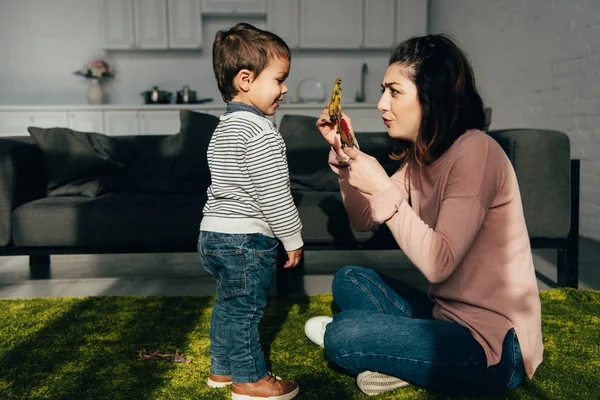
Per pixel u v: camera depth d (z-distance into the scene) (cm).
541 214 226
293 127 297
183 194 285
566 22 366
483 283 127
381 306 152
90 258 318
